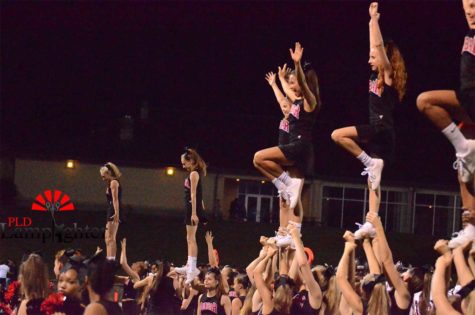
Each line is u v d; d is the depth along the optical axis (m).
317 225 41.72
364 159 8.56
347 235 7.57
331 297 8.01
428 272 8.21
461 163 5.95
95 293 5.98
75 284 6.83
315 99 9.49
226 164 42.66
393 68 8.58
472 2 6.10
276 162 9.42
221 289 11.20
